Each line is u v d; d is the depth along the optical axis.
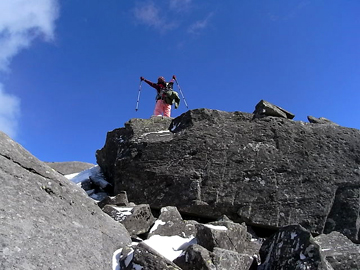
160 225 8.14
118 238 7.03
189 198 10.34
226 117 11.87
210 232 7.05
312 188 10.18
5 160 6.18
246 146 11.04
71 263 5.41
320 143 10.95
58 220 6.03
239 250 7.38
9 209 5.45
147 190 10.92
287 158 10.73
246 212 10.00
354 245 7.63
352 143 10.88
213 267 6.25
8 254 4.80
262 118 11.59
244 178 10.52
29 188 6.10
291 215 9.87
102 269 5.90
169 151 11.31
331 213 9.88
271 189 10.26
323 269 5.93
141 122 12.90
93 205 7.22
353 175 10.26
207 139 11.27
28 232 5.34
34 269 4.88
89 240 6.23
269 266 6.72
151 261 6.07
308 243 6.29
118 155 12.24
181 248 7.30
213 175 10.64
